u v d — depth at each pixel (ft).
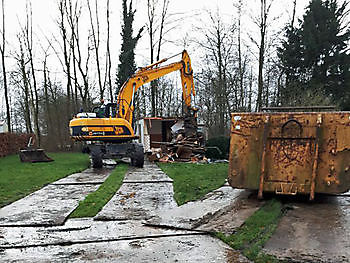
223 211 18.63
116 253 13.34
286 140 20.18
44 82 94.58
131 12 89.40
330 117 19.31
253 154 20.76
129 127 47.83
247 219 16.71
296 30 85.10
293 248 12.85
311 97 58.08
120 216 18.94
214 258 12.55
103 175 37.45
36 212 20.18
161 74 54.24
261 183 20.02
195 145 55.26
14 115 133.18
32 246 14.42
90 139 46.32
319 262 11.51
